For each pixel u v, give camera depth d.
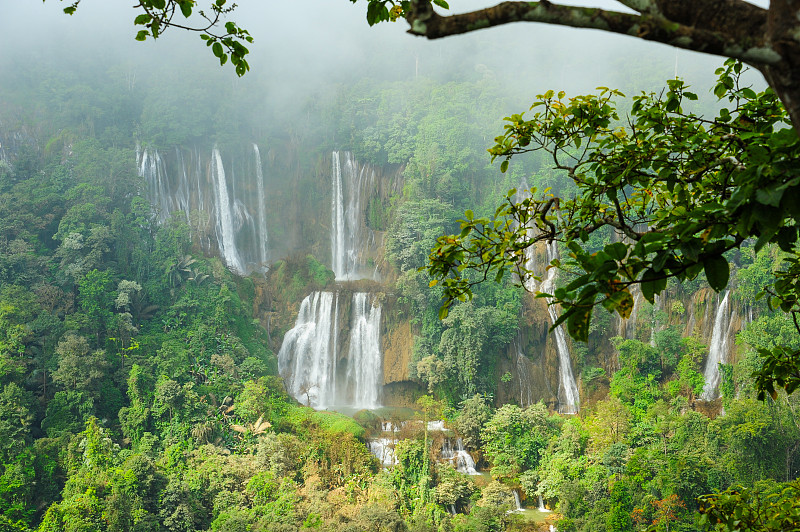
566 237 9.40
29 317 72.44
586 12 4.47
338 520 56.12
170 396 68.00
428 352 83.75
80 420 66.94
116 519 53.72
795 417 63.94
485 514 58.75
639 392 77.25
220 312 82.81
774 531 10.35
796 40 3.96
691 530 56.09
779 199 4.95
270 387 76.81
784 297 9.80
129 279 84.31
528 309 85.50
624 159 10.13
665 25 4.23
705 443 64.62
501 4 4.59
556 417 74.88
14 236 83.75
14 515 55.47
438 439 69.62
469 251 9.23
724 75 10.35
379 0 8.05
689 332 82.38
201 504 59.78
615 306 5.66
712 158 9.48
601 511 59.00
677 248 5.77
